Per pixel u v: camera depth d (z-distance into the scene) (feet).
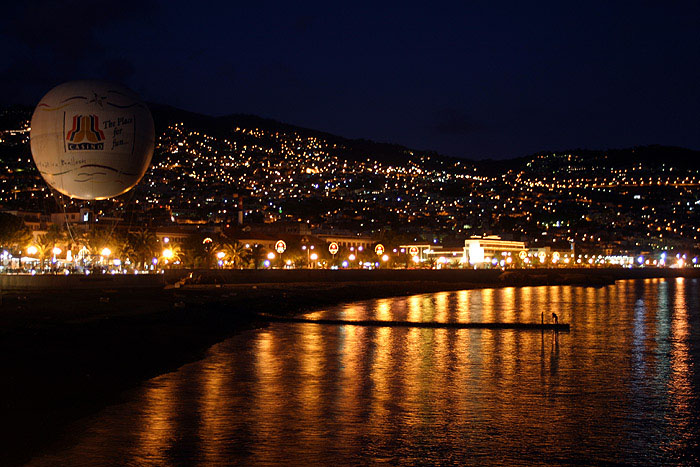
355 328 208.54
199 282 366.43
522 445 84.23
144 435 82.64
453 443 84.28
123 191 206.49
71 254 411.54
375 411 99.55
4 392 97.09
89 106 190.90
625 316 273.75
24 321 160.76
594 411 102.53
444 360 149.07
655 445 85.46
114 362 125.49
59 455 74.18
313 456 77.71
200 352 149.38
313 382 120.16
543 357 155.74
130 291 271.28
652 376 132.77
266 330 196.75
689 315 278.87
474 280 606.55
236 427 88.33
